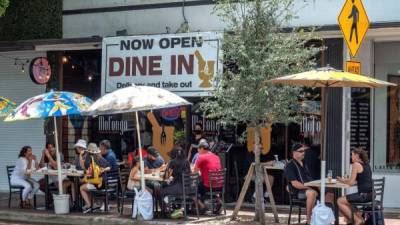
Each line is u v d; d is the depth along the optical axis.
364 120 14.25
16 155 18.44
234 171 15.27
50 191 14.46
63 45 16.61
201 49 14.65
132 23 16.45
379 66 14.34
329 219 10.94
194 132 15.81
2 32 17.91
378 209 11.33
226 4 12.12
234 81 11.73
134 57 15.48
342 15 11.15
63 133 17.55
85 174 13.43
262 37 11.84
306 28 13.45
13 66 18.25
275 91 11.66
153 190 13.09
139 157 13.00
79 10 17.11
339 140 13.99
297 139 14.61
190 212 13.17
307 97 14.34
